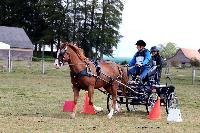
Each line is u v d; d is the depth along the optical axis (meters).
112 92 15.75
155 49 17.25
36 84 30.45
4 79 34.06
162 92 16.69
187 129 13.49
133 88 16.30
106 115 16.12
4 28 92.62
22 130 11.97
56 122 13.72
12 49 89.00
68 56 14.62
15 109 16.78
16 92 23.69
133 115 16.41
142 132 12.57
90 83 14.84
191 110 19.00
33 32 113.19
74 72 14.70
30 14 114.31
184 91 30.16
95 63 15.19
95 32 100.50
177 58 139.25
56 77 39.94
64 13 104.81
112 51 103.69
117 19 101.44
